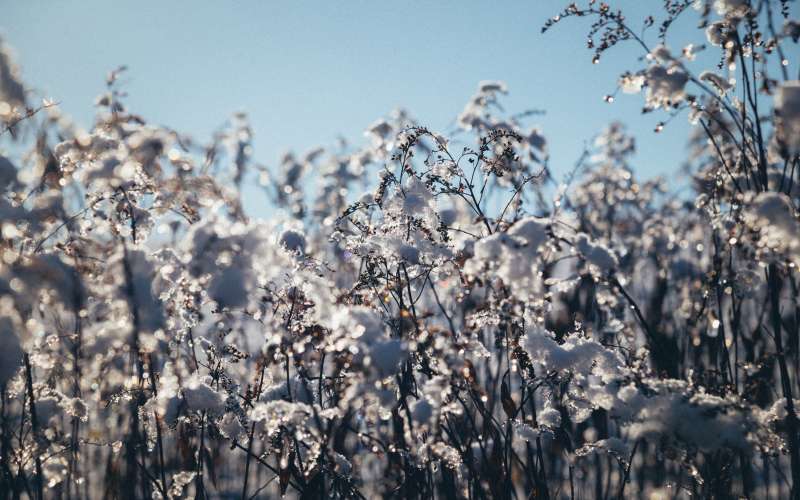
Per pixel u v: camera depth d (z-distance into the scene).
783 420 1.26
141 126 1.32
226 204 1.24
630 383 1.19
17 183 1.25
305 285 1.32
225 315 1.35
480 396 1.26
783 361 1.25
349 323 1.18
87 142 1.27
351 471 1.33
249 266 1.18
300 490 1.31
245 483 1.30
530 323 1.26
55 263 1.18
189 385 1.26
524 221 1.18
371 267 1.33
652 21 1.30
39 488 1.32
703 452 1.15
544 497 1.30
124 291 1.19
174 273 1.20
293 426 1.21
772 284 1.25
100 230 1.27
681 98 1.26
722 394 1.25
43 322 1.30
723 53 1.29
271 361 1.29
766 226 1.16
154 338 1.20
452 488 1.33
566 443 1.35
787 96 1.16
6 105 1.23
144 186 1.25
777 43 1.25
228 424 1.32
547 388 1.34
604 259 1.19
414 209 1.33
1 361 1.11
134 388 1.33
